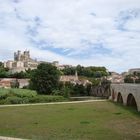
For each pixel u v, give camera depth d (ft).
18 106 277.44
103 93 501.56
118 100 333.21
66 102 335.88
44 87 465.47
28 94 359.05
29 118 185.78
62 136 120.67
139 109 216.95
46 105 290.76
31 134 125.29
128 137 119.96
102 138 117.39
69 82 612.29
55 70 479.41
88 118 184.55
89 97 489.26
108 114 206.49
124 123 160.86
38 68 475.72
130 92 251.60
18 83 595.06
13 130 137.18
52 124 158.30
